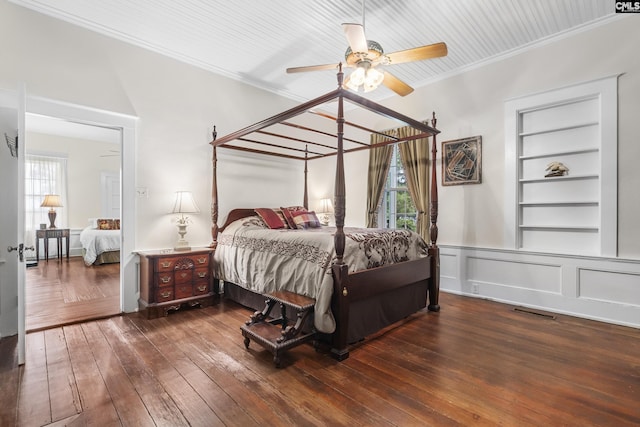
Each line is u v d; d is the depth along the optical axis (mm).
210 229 3922
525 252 3439
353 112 5203
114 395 1759
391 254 2904
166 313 3166
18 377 1943
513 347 2404
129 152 3283
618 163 2893
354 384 1889
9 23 2613
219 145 3734
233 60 3760
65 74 2871
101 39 3078
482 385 1873
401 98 4555
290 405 1677
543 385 1868
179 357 2230
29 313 3127
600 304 2977
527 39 3287
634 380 1917
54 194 6508
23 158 2174
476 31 3129
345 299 2279
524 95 3414
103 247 5852
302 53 3592
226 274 3545
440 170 4148
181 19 2941
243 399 1730
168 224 3562
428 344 2475
